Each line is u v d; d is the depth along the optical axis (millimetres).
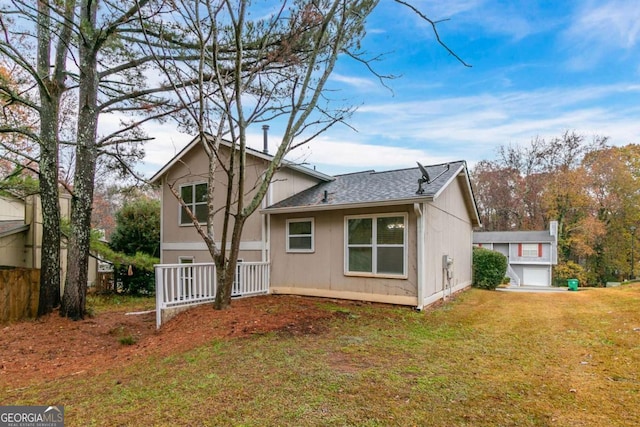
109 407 3371
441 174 9867
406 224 8523
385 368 4266
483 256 14789
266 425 2910
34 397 3779
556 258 28781
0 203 13867
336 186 11266
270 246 10766
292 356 4738
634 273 30047
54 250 8234
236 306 8062
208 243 7668
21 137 10477
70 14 7234
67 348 6141
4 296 7652
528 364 4418
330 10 7000
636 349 4832
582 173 28984
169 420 3031
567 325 6508
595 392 3518
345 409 3176
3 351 5848
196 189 12391
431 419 2994
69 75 8266
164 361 4832
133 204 15352
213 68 7363
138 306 10781
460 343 5426
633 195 29047
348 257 9375
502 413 3094
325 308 8062
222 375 4094
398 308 8336
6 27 7148
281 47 7570
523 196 33094
